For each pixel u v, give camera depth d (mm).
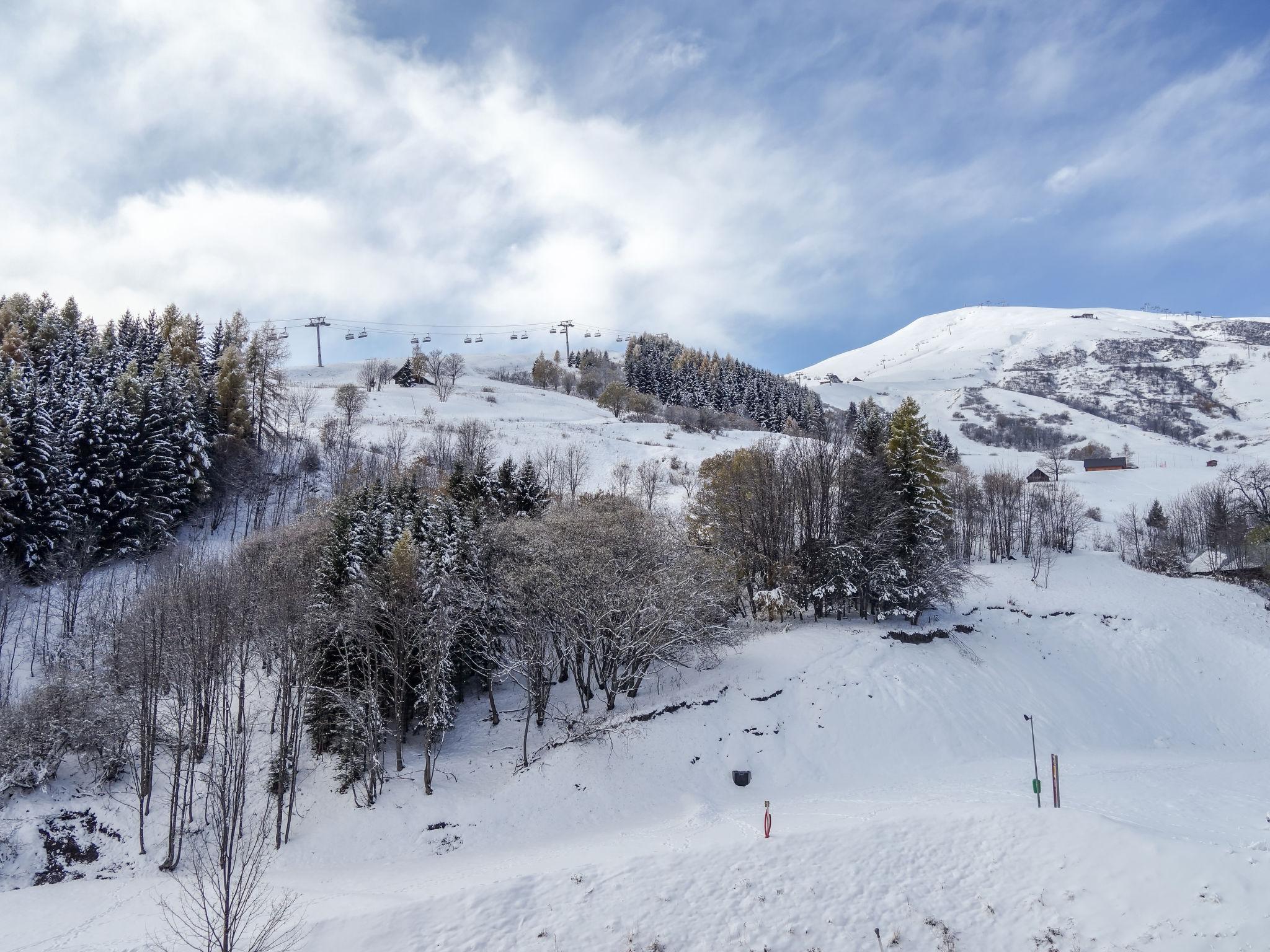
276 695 38062
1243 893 17594
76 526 49906
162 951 19219
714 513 54219
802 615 49125
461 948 18531
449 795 33031
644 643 37656
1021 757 37250
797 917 19406
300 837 30594
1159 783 30203
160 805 33375
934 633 46281
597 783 32750
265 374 87375
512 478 55406
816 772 34875
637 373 169875
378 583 35719
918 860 21250
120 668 37375
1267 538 66438
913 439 51344
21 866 30078
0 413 49312
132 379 62281
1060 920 18469
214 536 61281
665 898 20188
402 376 153125
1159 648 50625
